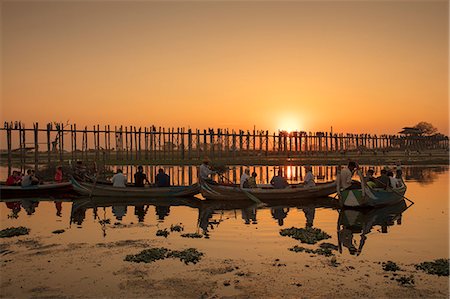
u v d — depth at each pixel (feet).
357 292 24.70
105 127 193.67
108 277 27.71
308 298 23.88
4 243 36.99
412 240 37.68
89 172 89.66
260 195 64.44
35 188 72.84
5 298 24.20
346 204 56.54
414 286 25.59
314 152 311.06
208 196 66.54
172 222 47.19
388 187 58.49
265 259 31.55
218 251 34.01
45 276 27.99
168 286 25.94
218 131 228.84
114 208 58.29
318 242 37.06
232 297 24.11
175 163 175.32
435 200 64.39
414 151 325.01
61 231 42.09
